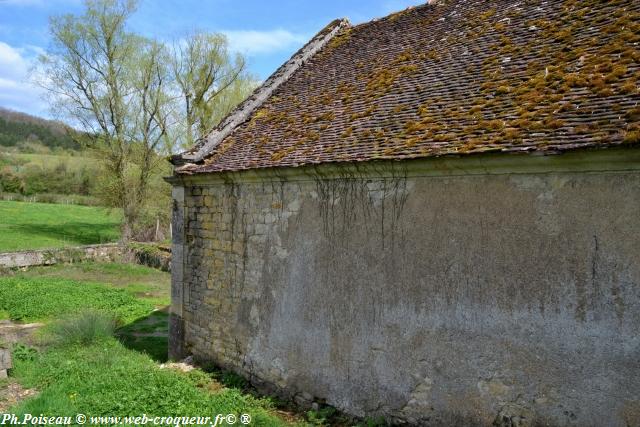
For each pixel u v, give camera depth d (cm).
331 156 675
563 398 474
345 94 882
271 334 784
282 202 768
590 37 616
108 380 776
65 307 1382
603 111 481
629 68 523
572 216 474
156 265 2319
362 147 661
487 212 533
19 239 3016
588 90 525
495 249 526
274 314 779
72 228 3641
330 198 693
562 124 493
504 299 518
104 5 2641
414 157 562
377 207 636
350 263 666
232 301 866
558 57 615
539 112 533
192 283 971
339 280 680
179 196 996
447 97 677
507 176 518
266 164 764
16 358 920
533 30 711
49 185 5103
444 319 566
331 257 691
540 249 495
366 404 643
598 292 457
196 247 960
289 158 745
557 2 740
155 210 2845
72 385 762
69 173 5144
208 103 2748
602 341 454
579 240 470
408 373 598
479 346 536
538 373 491
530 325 499
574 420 467
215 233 909
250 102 1073
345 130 745
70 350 1002
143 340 1155
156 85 2770
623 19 605
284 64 1155
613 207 450
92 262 2389
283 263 764
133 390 732
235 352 858
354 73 948
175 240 1016
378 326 632
